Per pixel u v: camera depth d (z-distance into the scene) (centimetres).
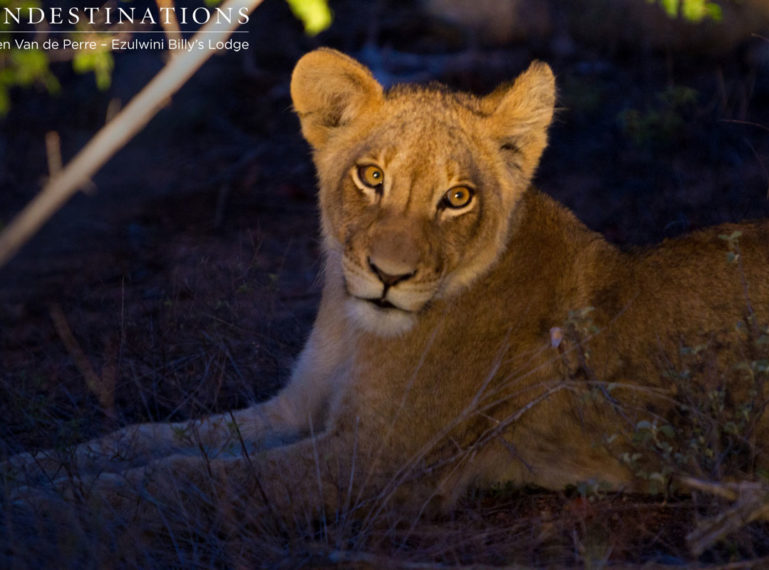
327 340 923
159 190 1873
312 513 789
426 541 737
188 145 2109
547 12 2484
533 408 832
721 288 824
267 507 744
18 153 1972
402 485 799
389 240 774
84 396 1003
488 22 2469
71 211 1758
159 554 701
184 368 1049
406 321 794
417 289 783
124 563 671
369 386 827
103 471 822
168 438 904
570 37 2439
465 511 798
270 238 1625
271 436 934
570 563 689
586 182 1717
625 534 732
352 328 867
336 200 846
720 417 757
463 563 695
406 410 820
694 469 740
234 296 1134
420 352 822
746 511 661
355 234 806
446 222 803
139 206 1797
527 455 837
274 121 2205
